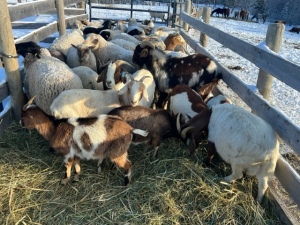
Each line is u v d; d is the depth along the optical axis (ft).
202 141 7.27
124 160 5.86
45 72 7.75
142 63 9.29
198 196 5.62
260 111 6.47
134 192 5.69
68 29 18.12
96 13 37.83
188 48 18.88
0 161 6.38
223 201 5.51
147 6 50.83
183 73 8.87
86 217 5.20
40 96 7.70
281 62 5.78
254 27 43.27
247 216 5.31
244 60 18.21
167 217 5.20
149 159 6.68
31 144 7.11
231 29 37.55
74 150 5.71
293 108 11.02
